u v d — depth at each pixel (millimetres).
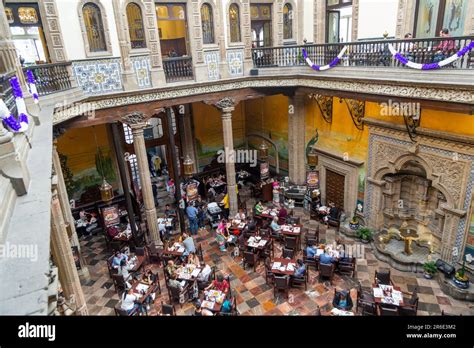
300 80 13812
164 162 22422
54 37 10555
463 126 9711
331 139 14805
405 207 12719
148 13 11969
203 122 19172
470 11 9234
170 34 20781
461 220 10375
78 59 11219
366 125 12852
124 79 12070
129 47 11953
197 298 10750
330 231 14305
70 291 8180
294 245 12406
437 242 11594
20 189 4410
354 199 14148
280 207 16391
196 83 13320
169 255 12195
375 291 9383
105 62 11727
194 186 15445
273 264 10875
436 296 10328
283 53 14195
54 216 7570
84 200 16375
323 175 15703
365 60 10984
